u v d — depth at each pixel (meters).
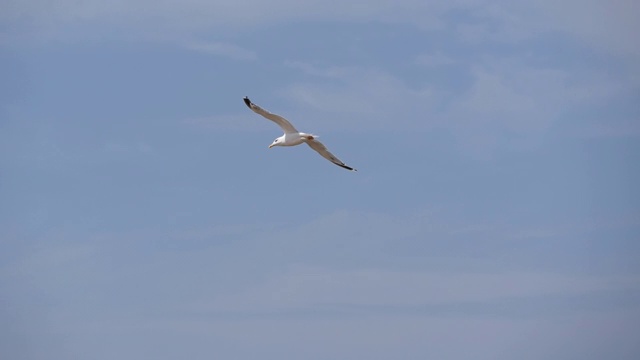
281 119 18.97
